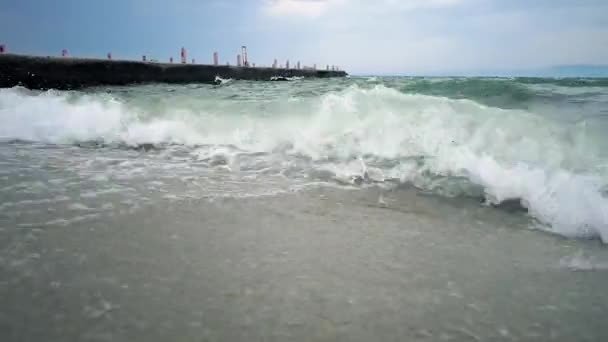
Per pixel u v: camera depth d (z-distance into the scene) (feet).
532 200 8.98
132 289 5.17
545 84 33.17
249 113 17.76
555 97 21.97
